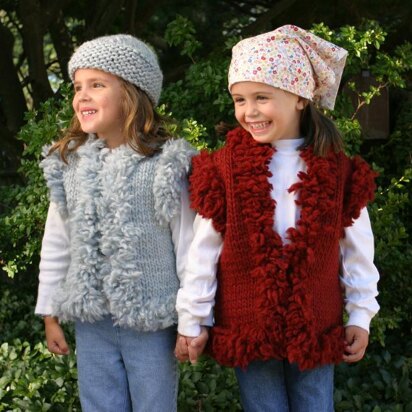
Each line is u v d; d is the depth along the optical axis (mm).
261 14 5305
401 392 3279
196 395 3119
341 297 2367
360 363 3539
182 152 2342
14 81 5031
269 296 2205
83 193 2334
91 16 5391
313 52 2297
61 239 2486
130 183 2316
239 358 2246
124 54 2324
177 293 2344
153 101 2455
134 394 2387
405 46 3695
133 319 2295
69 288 2357
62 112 3318
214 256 2293
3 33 5020
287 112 2234
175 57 5797
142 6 5332
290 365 2318
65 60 5344
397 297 3771
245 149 2266
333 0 4797
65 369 3221
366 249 2336
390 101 4641
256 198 2215
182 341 2293
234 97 2283
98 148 2404
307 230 2197
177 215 2354
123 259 2297
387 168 4422
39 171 3408
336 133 2314
